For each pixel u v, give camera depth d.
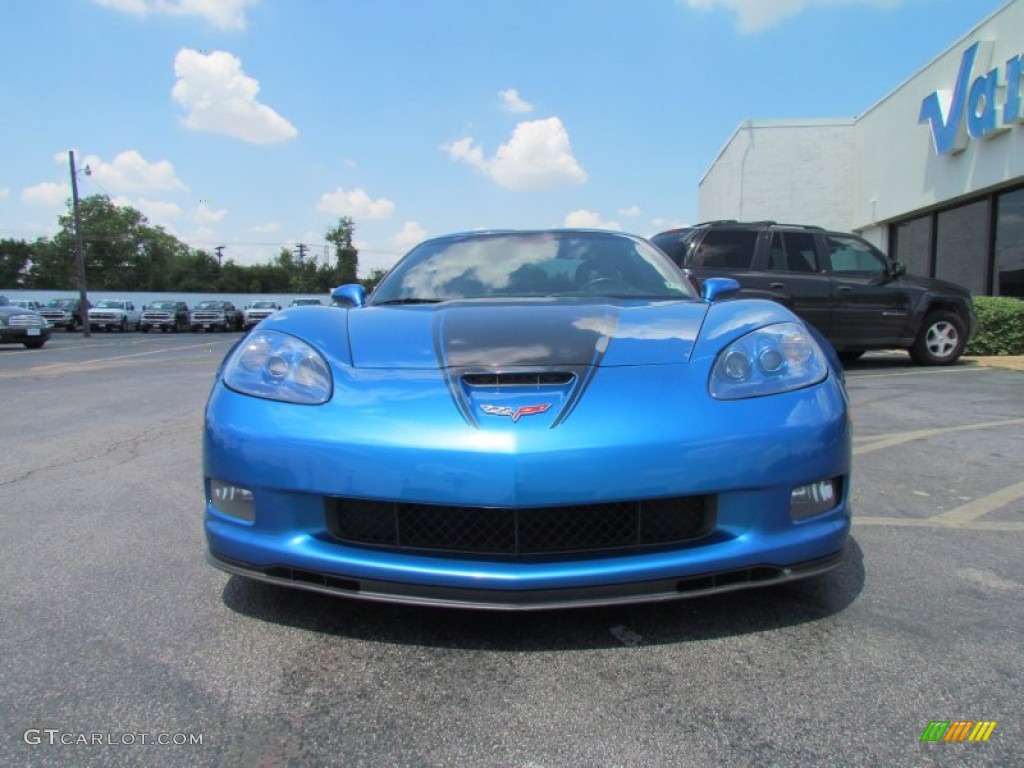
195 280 80.25
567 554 1.88
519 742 1.60
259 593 2.39
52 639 2.09
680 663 1.92
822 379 2.11
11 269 79.19
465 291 3.20
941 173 12.95
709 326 2.35
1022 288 11.22
